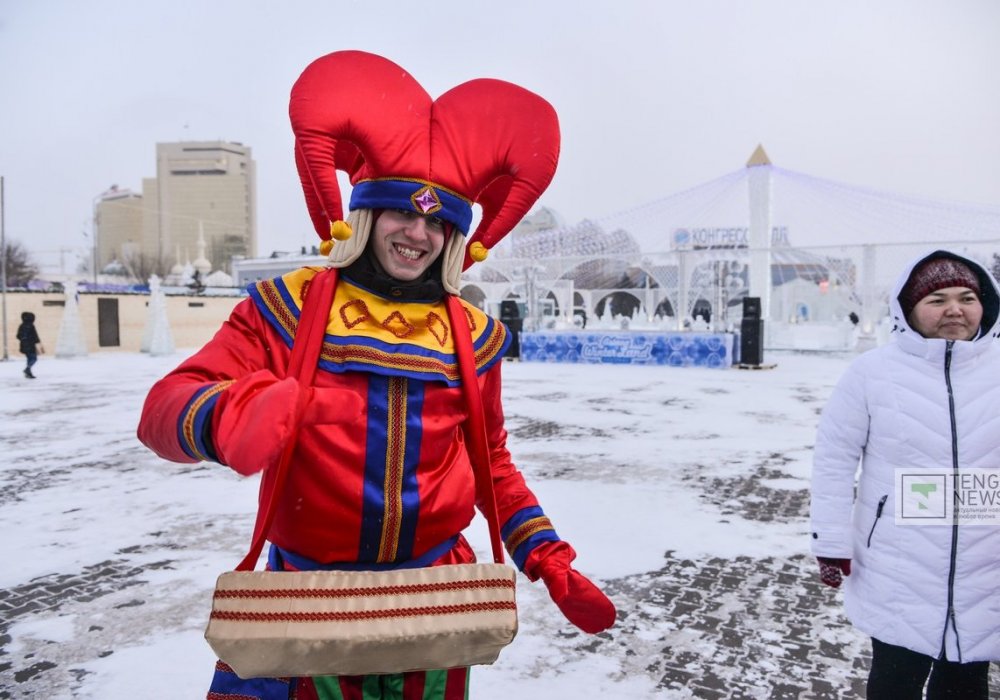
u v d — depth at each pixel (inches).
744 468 258.2
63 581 153.9
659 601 142.2
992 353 81.1
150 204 5757.9
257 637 46.2
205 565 163.9
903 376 81.6
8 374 653.9
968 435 78.1
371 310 56.4
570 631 129.0
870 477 83.4
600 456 279.6
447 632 49.1
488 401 63.9
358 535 53.7
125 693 107.4
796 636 127.0
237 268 1846.7
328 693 52.9
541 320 885.8
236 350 53.1
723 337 659.4
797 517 198.5
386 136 56.3
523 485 66.2
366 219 57.2
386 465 53.7
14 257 2098.9
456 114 60.7
